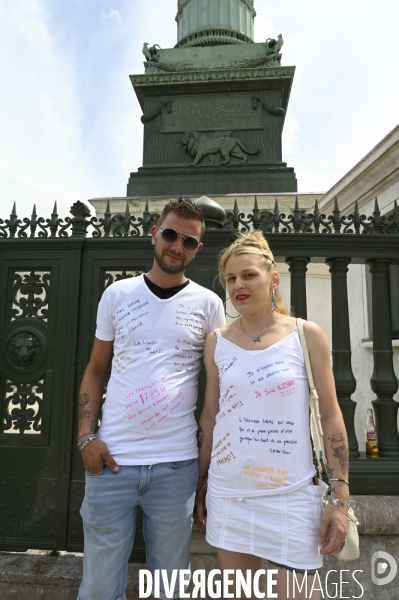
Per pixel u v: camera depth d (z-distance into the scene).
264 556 1.61
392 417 2.75
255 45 9.88
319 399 1.71
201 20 10.98
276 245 2.82
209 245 2.81
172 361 1.91
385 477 2.59
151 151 9.61
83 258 2.88
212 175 9.16
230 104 9.55
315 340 1.72
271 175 9.00
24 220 2.93
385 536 2.39
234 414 1.72
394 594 2.36
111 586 1.82
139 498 1.83
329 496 1.62
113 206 8.04
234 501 1.70
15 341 2.80
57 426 2.73
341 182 5.32
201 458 1.96
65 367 2.77
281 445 1.64
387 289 2.85
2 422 2.77
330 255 2.81
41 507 2.67
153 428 1.84
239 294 1.77
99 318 2.06
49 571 2.46
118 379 1.92
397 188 4.56
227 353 1.80
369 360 5.19
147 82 9.73
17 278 2.90
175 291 2.02
